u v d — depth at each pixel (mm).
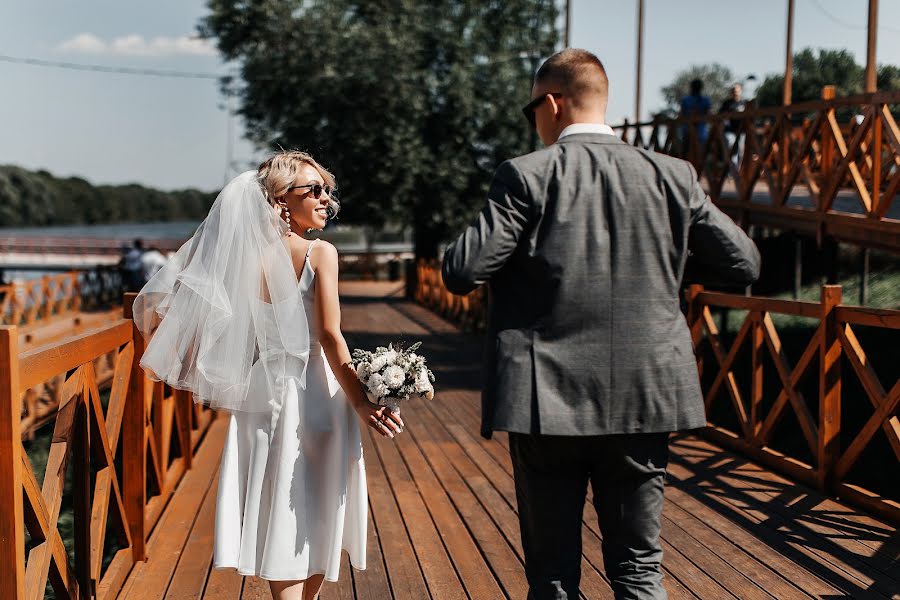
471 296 13914
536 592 2209
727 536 3982
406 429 6676
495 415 2113
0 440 1986
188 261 2561
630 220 2105
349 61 19438
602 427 2082
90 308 23422
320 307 2502
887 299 10805
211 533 4059
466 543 3988
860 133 7367
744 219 10023
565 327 2090
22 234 79688
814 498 4570
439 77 20844
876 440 6668
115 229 104000
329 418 2531
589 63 2246
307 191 2525
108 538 5656
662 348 2105
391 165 19797
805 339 9859
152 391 4406
